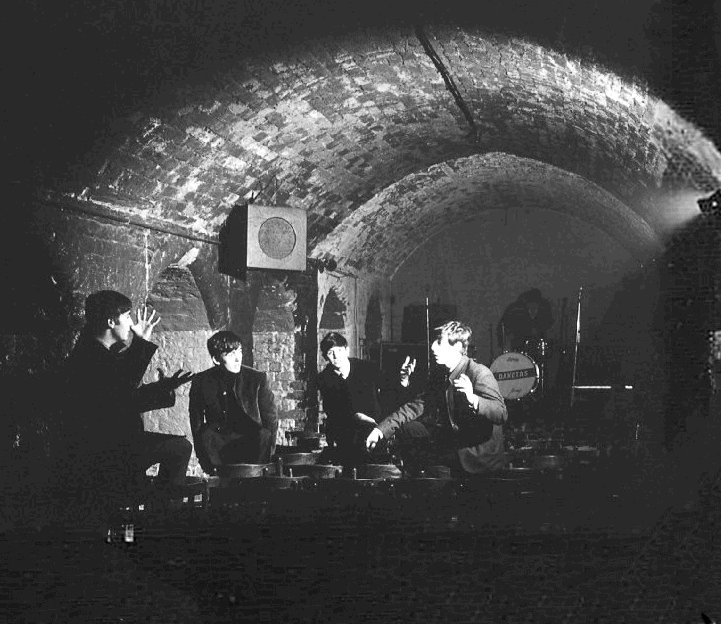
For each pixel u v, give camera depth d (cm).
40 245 1038
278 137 1365
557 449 1278
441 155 1770
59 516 1012
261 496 1003
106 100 1056
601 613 643
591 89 1109
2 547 870
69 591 714
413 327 2425
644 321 1786
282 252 1477
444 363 1105
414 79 1304
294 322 1673
